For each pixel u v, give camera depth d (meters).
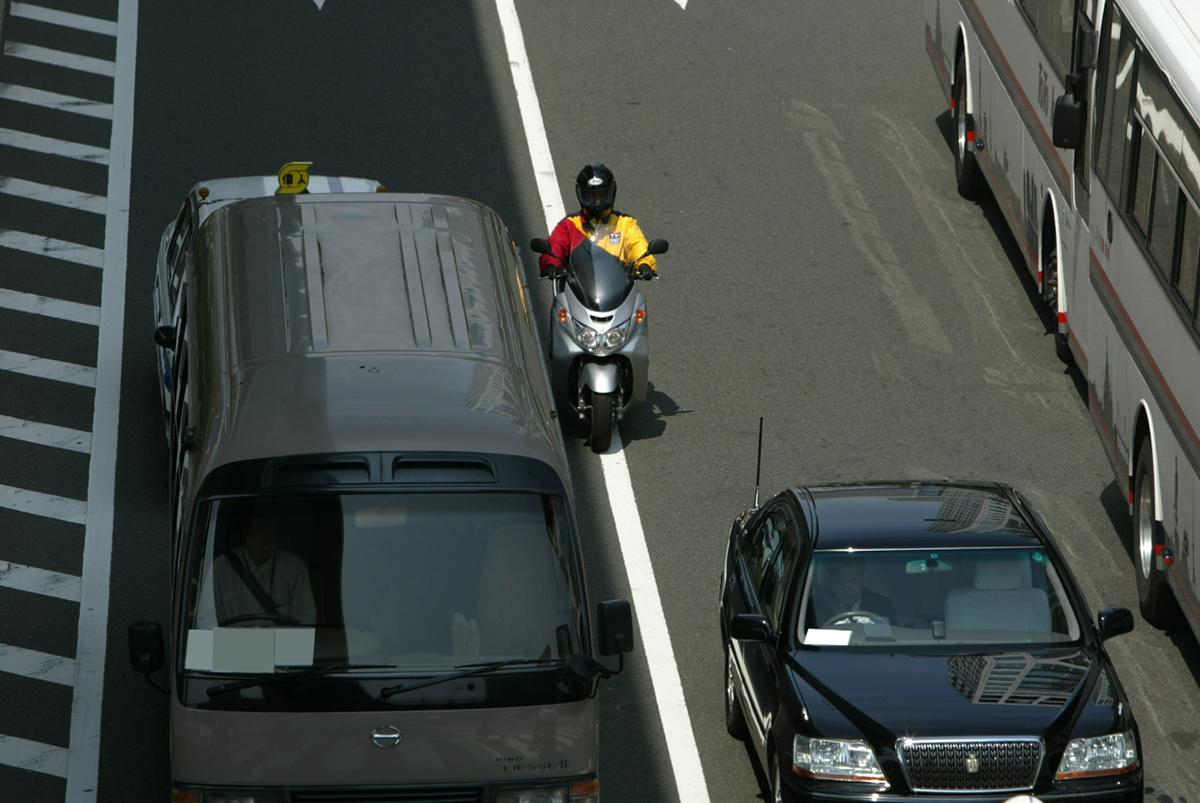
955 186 80.94
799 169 81.44
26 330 67.38
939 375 66.88
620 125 84.06
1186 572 48.81
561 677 36.84
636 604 53.56
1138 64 54.25
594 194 61.38
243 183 61.34
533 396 42.16
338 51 88.88
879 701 39.78
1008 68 71.56
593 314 60.41
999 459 61.75
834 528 44.47
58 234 73.75
